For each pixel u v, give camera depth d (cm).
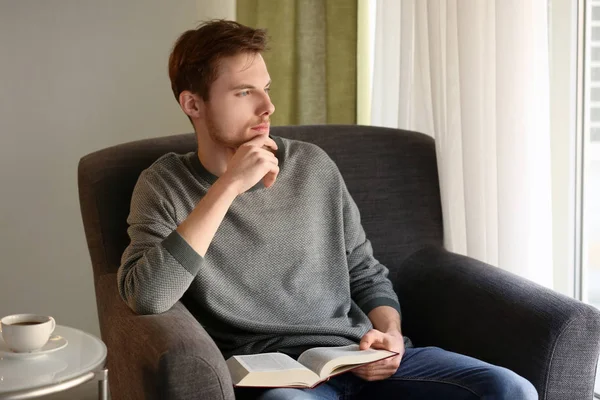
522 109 195
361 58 268
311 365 149
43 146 267
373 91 258
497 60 194
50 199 270
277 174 175
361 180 201
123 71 269
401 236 200
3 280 270
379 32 254
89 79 267
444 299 179
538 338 151
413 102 235
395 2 246
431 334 182
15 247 270
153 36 269
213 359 129
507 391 140
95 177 186
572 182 224
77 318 277
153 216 163
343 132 204
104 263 180
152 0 268
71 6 263
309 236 175
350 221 182
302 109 267
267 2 262
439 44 215
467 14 201
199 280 164
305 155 182
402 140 207
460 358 156
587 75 223
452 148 214
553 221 226
